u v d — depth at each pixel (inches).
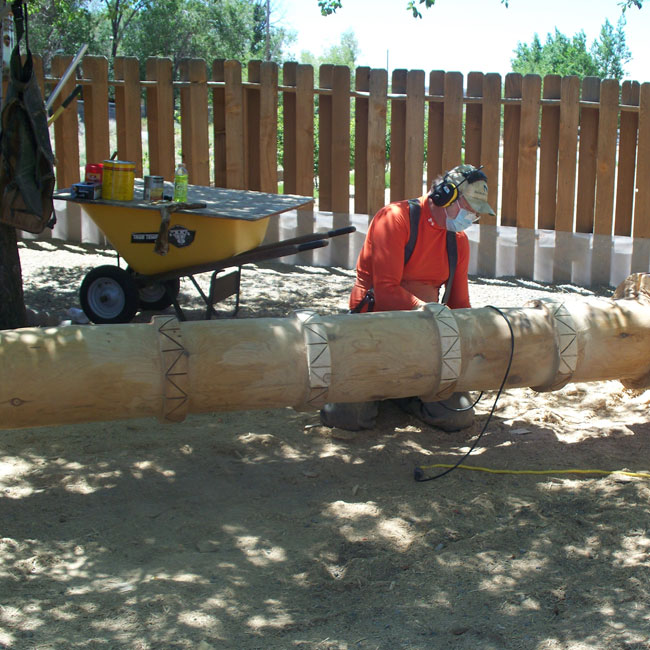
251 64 376.5
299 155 383.6
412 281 205.9
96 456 185.5
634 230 381.7
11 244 244.8
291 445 195.0
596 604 129.8
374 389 173.8
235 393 164.9
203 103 381.4
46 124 225.9
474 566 142.1
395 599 132.9
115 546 148.2
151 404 160.6
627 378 199.9
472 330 179.6
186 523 156.9
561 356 183.5
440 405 204.5
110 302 275.4
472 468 181.3
